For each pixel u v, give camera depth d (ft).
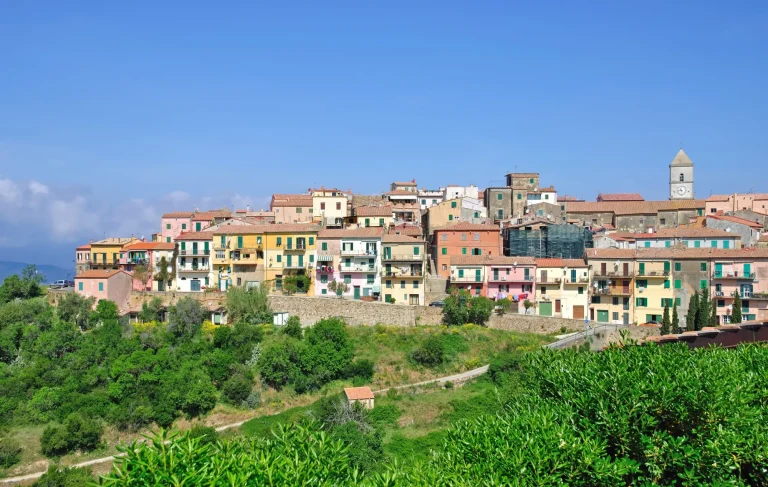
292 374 260.83
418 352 277.23
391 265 355.97
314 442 96.84
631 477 96.68
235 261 367.45
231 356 269.03
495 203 476.95
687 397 95.71
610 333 289.74
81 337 287.89
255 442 97.30
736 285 313.53
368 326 310.24
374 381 264.31
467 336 295.28
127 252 383.24
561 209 437.17
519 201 477.36
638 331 295.69
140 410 232.94
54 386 246.88
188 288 371.76
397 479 90.63
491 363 260.83
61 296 341.82
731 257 315.78
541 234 380.37
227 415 242.78
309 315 328.70
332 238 361.92
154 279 372.79
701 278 320.70
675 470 94.58
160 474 78.02
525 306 334.85
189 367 258.37
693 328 287.28
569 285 338.34
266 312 322.34
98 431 222.28
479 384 251.19
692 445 94.63
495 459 93.76
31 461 211.41
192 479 77.15
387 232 403.13
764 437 90.79
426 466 99.04
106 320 305.53
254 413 244.42
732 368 103.71
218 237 371.97
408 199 503.20
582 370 109.50
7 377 252.42
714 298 311.06
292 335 293.23
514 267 341.62
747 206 460.55
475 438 99.96
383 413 226.38
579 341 283.59
